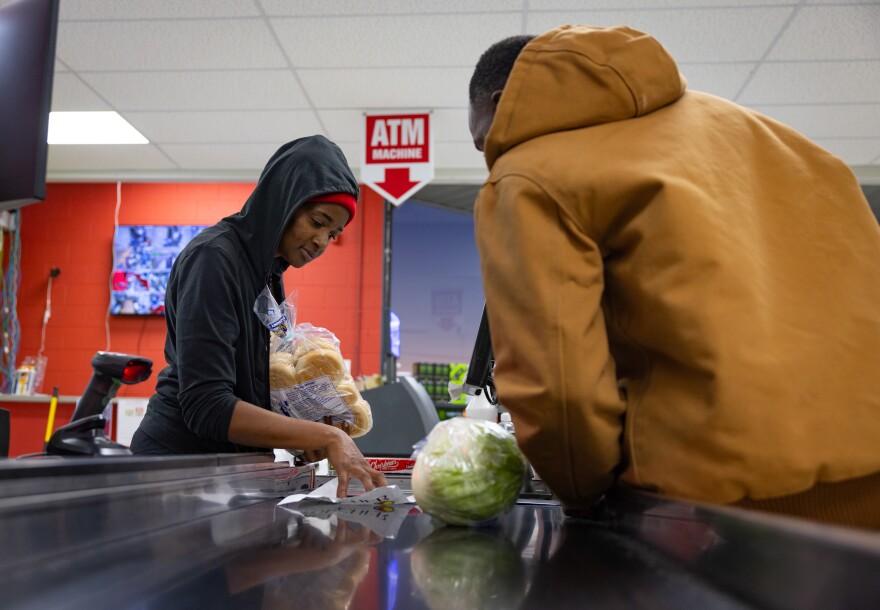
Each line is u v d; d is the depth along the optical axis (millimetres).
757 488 708
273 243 1594
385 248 5344
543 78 876
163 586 544
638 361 844
